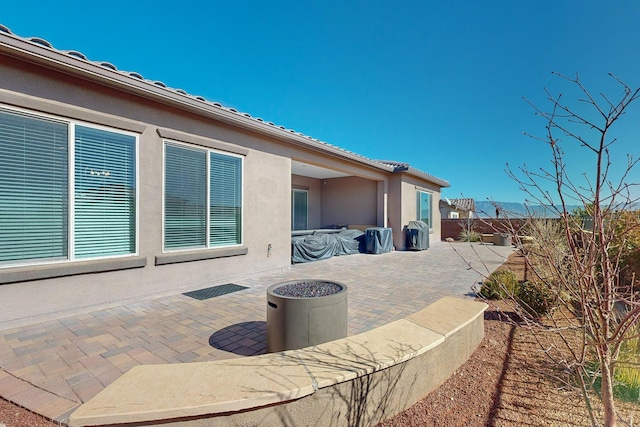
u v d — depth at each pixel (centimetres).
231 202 741
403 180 1421
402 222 1409
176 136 618
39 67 450
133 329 429
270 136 821
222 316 486
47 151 466
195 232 665
